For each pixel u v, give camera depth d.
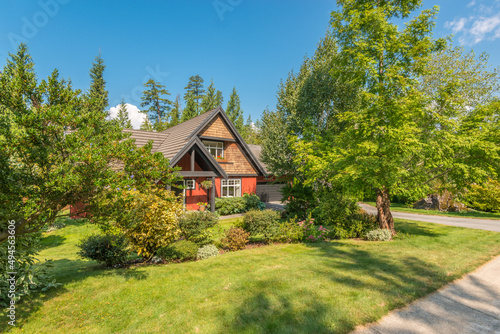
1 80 4.16
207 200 19.88
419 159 10.19
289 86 18.05
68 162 4.42
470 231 12.16
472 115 10.49
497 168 9.66
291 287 5.55
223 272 6.62
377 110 9.31
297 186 16.55
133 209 6.20
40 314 4.46
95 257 7.25
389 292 5.30
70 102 4.77
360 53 10.20
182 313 4.51
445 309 4.74
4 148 3.90
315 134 12.68
